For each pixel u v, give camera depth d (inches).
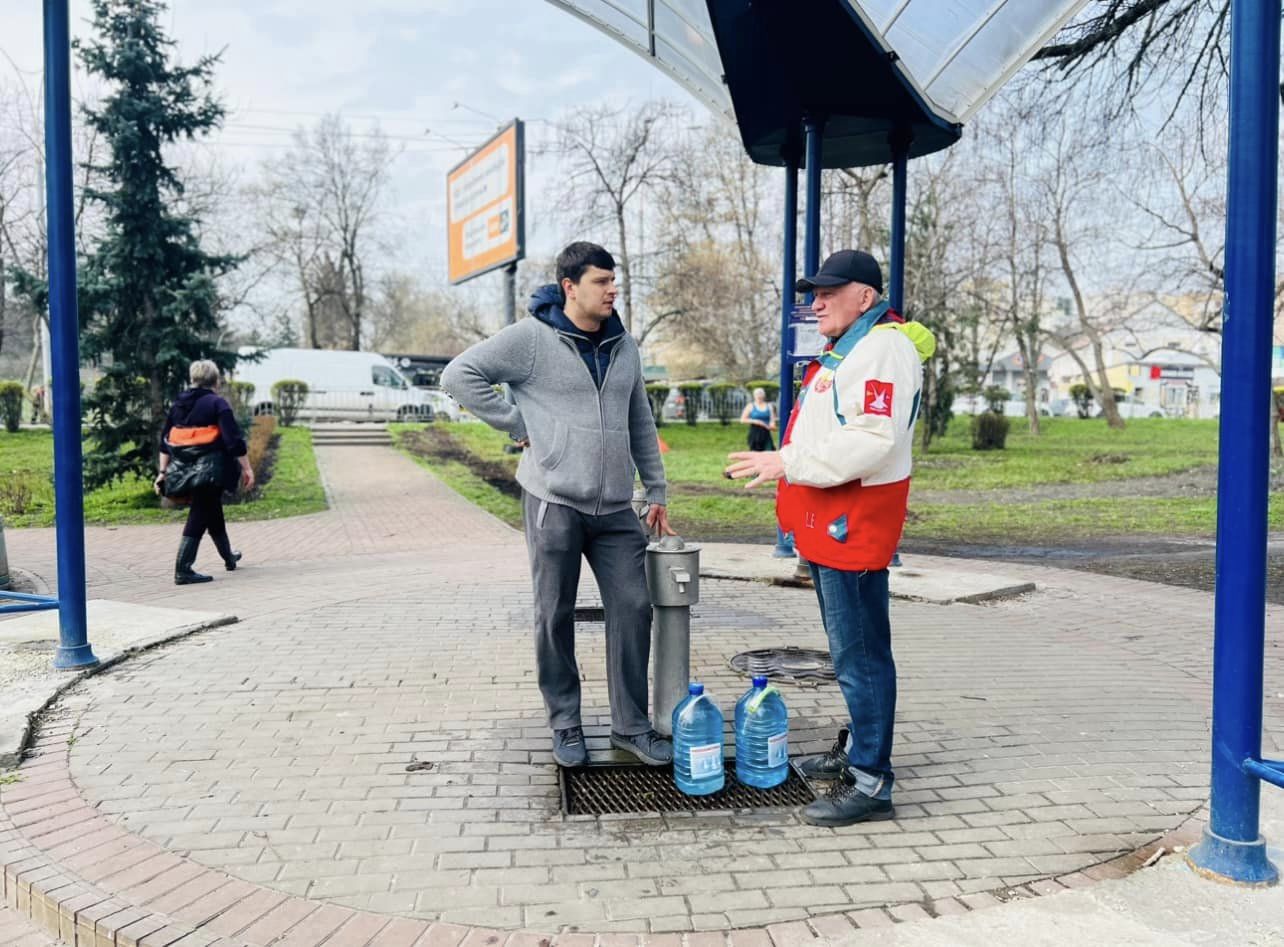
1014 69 259.8
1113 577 326.6
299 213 1711.4
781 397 287.0
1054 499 652.1
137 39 544.1
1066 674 195.5
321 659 201.9
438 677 188.9
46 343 1111.6
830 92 242.1
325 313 2014.0
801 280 121.0
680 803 130.0
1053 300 1299.2
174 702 172.2
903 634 230.5
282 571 346.9
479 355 131.3
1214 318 955.3
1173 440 1191.6
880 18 229.8
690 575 143.9
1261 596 103.7
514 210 796.0
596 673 194.1
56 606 189.6
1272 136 97.3
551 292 137.0
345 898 104.3
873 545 117.3
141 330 568.7
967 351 1164.5
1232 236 100.1
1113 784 136.3
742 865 112.2
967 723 163.0
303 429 1000.9
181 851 115.3
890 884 107.3
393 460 838.5
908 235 1014.4
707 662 202.5
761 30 214.5
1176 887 104.1
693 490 695.1
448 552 397.1
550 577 136.5
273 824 122.6
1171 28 453.4
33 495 596.4
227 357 595.8
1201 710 172.1
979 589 281.9
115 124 546.9
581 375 134.4
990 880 108.3
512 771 140.8
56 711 167.0
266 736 154.9
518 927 98.5
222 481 324.2
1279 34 96.7
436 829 121.4
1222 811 106.7
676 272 1304.1
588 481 134.5
